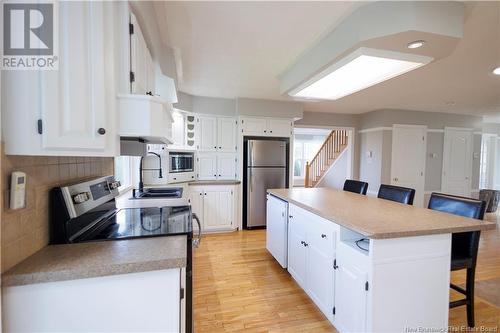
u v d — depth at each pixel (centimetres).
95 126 99
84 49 96
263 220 427
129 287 97
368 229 136
